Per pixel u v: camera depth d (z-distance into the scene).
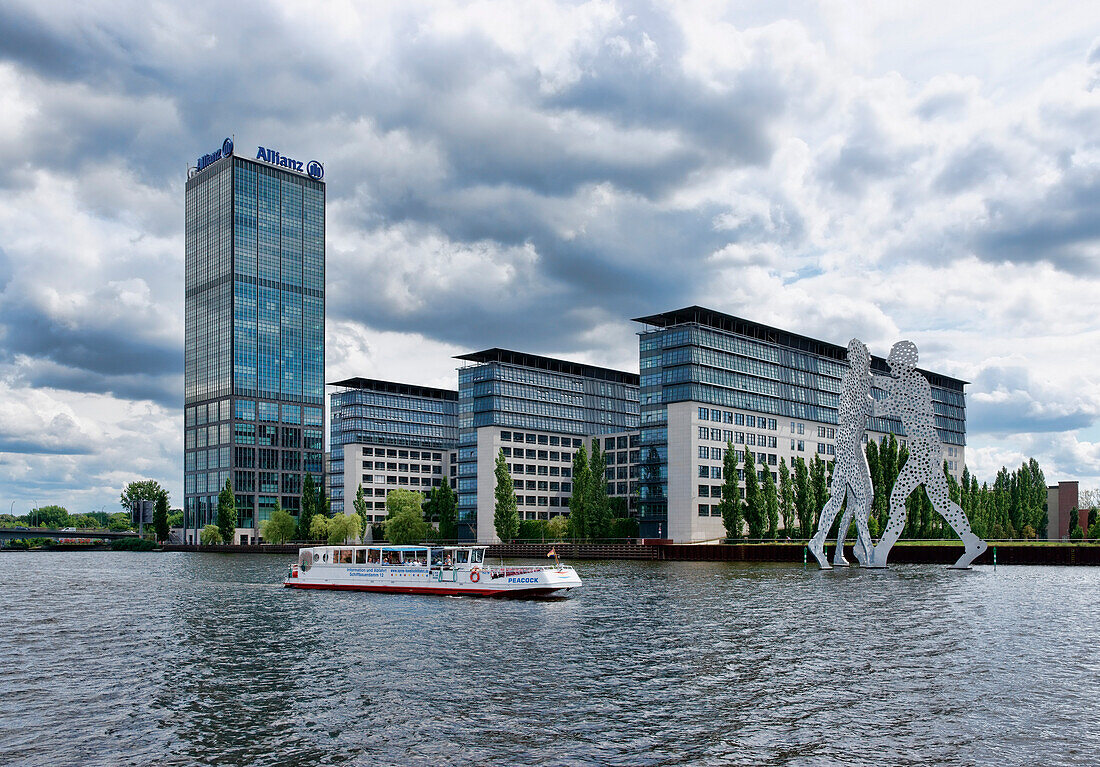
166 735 35.84
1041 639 56.03
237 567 161.12
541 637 59.41
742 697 40.84
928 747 33.03
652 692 42.03
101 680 46.66
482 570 90.31
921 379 121.94
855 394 125.94
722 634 59.25
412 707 39.69
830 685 43.12
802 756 32.16
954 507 119.88
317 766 31.77
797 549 146.38
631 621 66.81
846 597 81.81
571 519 195.38
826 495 192.38
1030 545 130.38
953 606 73.56
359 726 36.66
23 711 39.91
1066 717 36.97
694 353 195.88
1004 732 34.88
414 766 31.59
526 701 40.53
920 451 121.56
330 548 103.25
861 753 32.41
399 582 96.06
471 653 53.31
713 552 158.12
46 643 59.75
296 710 39.44
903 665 47.84
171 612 78.19
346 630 64.38
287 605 83.38
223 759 32.69
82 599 92.81
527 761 31.89
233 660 52.09
